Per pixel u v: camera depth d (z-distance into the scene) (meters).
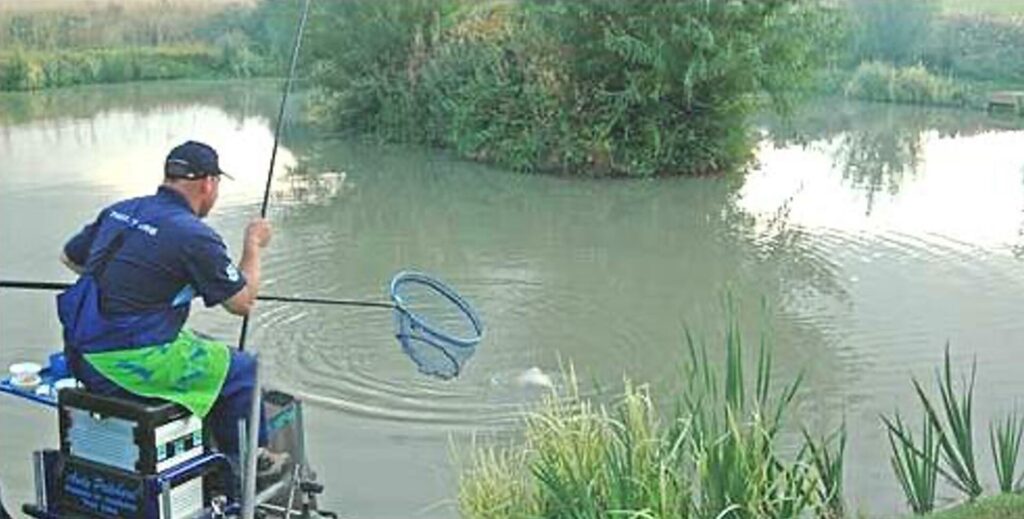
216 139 22.66
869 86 28.19
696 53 19.27
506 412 8.45
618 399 8.66
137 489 3.93
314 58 24.14
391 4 23.25
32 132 23.25
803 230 15.05
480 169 20.31
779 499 5.07
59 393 4.03
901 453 7.29
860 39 29.05
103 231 3.98
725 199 17.55
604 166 19.73
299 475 4.57
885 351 9.90
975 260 13.16
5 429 7.97
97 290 3.90
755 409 5.80
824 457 5.84
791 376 9.21
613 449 5.18
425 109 22.58
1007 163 20.11
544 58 20.41
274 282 12.27
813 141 23.03
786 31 19.81
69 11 32.88
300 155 21.41
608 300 11.66
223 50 32.69
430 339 5.81
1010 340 10.16
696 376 7.32
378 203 17.16
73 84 31.05
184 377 3.95
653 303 11.55
